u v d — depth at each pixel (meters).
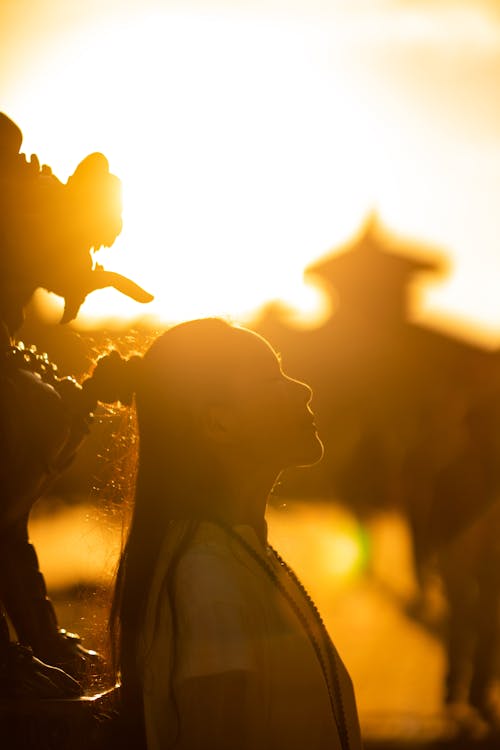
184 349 3.24
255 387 3.21
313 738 3.05
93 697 3.28
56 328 3.76
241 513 3.23
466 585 10.88
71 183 3.52
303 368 48.84
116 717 3.25
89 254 3.53
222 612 2.95
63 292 3.54
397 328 48.72
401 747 9.75
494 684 12.00
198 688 2.88
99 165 3.53
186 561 3.05
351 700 3.26
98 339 3.77
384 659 14.59
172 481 3.22
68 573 15.09
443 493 10.98
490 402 11.09
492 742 9.97
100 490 3.54
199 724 2.88
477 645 10.73
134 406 3.39
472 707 10.69
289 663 3.04
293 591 3.24
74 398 3.38
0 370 3.37
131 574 3.23
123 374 3.36
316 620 3.26
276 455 3.23
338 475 43.38
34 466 3.35
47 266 3.50
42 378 3.48
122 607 3.23
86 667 3.53
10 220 3.44
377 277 50.97
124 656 3.21
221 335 3.25
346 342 48.41
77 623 3.74
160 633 3.07
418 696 12.03
